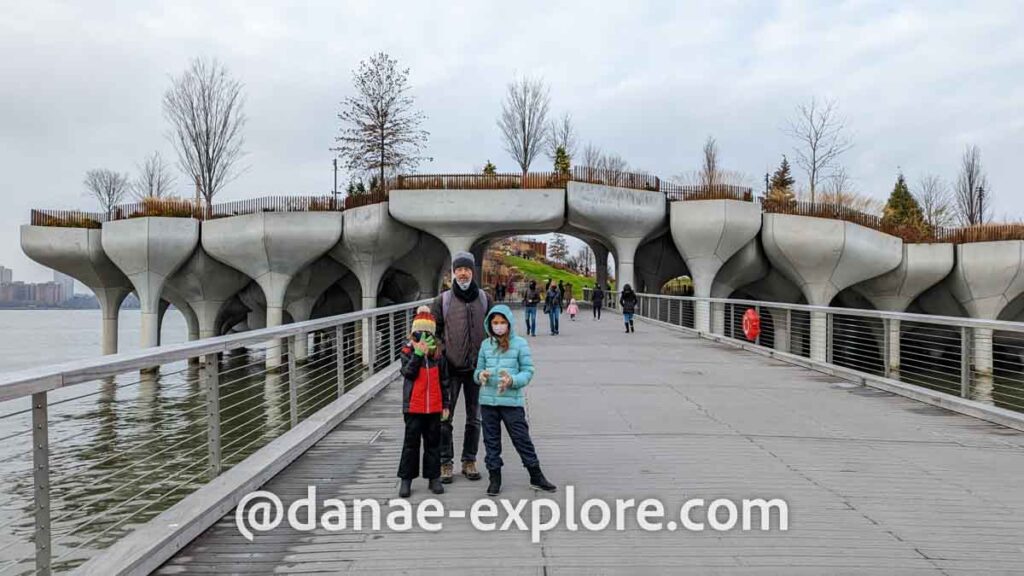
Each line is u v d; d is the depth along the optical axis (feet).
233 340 19.11
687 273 151.12
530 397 32.99
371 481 18.90
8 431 44.32
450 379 19.29
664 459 21.36
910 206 215.10
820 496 17.72
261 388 96.43
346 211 119.96
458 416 29.17
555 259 376.27
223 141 164.45
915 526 15.57
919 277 121.80
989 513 16.51
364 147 168.96
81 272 130.11
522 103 201.36
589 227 124.16
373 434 24.77
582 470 20.06
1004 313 124.47
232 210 125.29
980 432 25.57
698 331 70.74
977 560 13.66
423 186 120.16
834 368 40.91
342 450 22.39
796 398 33.01
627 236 125.08
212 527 15.28
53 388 11.00
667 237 139.23
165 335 277.03
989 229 118.93
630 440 23.95
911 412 29.53
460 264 19.31
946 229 126.62
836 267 119.03
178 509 15.15
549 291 74.43
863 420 27.73
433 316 18.53
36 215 126.62
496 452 17.80
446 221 117.39
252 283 136.05
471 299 19.36
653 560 13.55
